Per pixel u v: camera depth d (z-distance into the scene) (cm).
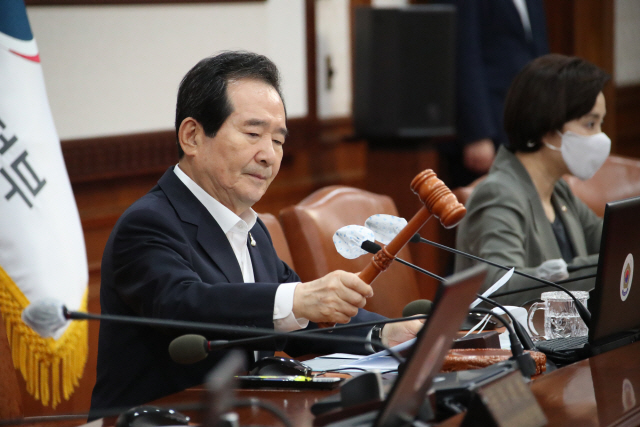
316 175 1661
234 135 588
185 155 612
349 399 390
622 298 534
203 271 577
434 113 1510
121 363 578
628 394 429
